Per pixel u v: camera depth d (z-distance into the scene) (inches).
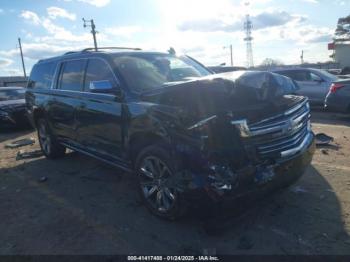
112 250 128.9
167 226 144.3
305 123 159.9
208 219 133.1
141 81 171.2
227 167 123.7
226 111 127.6
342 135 291.7
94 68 192.9
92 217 156.7
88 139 197.0
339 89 369.4
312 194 166.4
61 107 219.5
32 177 221.1
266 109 138.7
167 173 141.0
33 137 374.9
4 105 419.2
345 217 142.5
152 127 140.9
